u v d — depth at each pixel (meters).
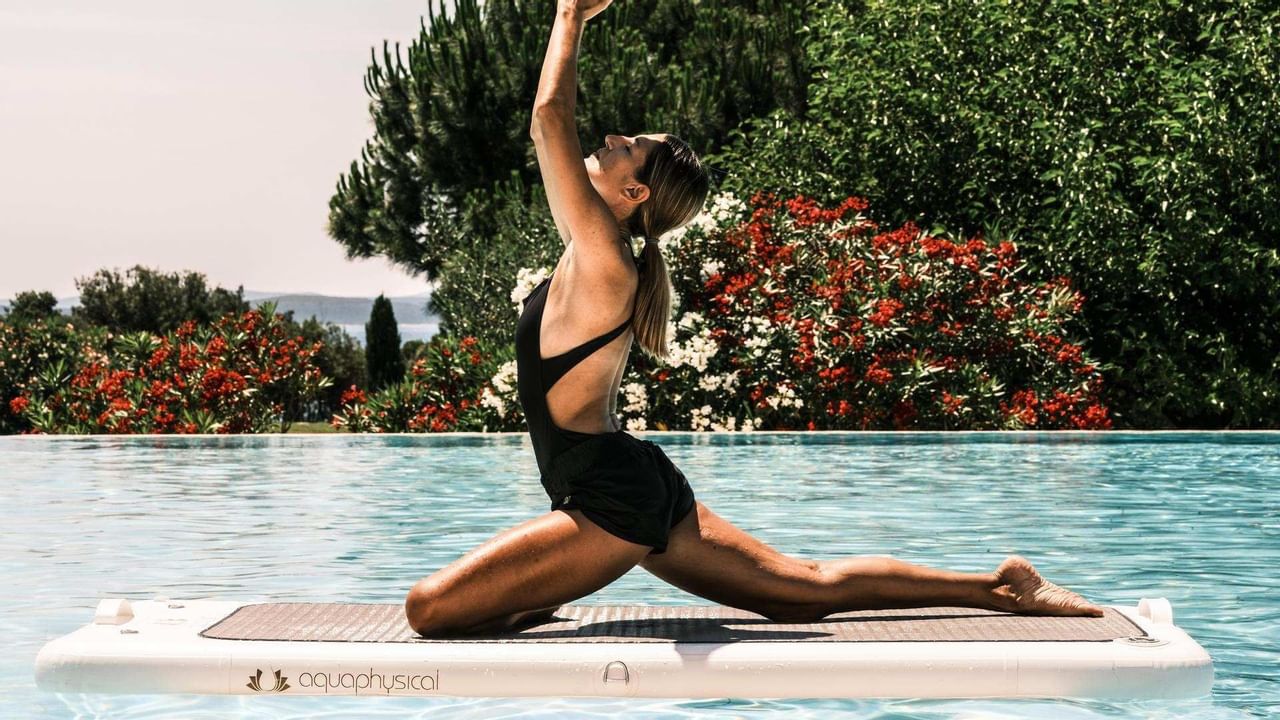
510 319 14.68
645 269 3.36
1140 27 13.79
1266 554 5.24
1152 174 12.72
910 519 6.27
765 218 13.24
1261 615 4.05
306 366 13.84
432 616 3.27
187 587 4.56
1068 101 13.48
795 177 14.87
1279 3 13.34
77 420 13.30
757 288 12.55
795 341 12.11
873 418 11.99
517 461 9.68
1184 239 12.59
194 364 13.25
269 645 3.17
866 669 3.08
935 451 10.16
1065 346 12.39
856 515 6.40
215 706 3.01
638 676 3.08
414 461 9.70
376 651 3.12
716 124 18.88
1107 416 13.18
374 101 21.48
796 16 19.88
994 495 7.29
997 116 13.86
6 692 3.12
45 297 31.47
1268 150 12.59
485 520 6.36
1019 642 3.19
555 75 3.25
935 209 14.58
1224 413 13.45
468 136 20.61
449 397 13.31
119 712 2.94
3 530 6.05
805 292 12.74
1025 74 13.85
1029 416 11.91
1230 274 12.85
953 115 14.11
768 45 19.91
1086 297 13.58
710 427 12.13
